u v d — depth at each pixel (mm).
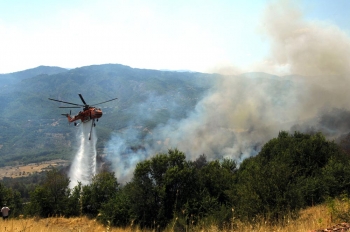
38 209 26109
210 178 19891
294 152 24500
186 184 19031
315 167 22906
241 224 10773
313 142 24906
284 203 12539
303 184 18719
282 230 9422
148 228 17688
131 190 19562
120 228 18172
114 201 20938
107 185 26406
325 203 15430
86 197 26141
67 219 23859
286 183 13344
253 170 14758
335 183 18594
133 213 18844
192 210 17422
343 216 9453
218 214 13320
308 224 9742
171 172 19125
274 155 28062
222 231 10969
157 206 18844
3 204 28750
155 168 19844
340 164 20359
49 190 27922
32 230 13914
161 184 19250
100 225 20000
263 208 12500
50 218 24203
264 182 13258
